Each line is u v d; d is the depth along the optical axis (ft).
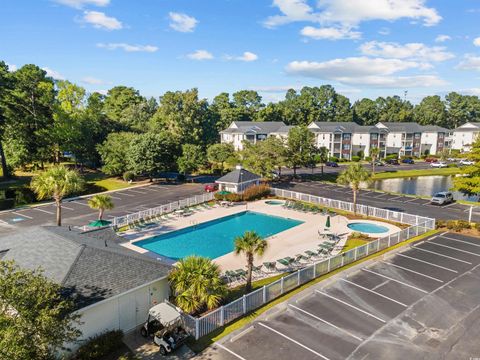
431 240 98.99
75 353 49.11
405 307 62.64
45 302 38.88
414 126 350.02
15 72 202.28
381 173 237.86
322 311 61.31
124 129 249.75
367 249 86.89
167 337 50.80
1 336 33.12
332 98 457.27
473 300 65.00
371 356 49.21
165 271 60.85
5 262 39.70
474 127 354.54
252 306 61.77
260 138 306.96
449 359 48.49
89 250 59.47
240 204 146.61
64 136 202.80
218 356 49.42
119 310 54.60
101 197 104.63
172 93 262.47
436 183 208.74
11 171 196.95
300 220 123.03
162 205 140.15
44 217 127.95
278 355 49.57
